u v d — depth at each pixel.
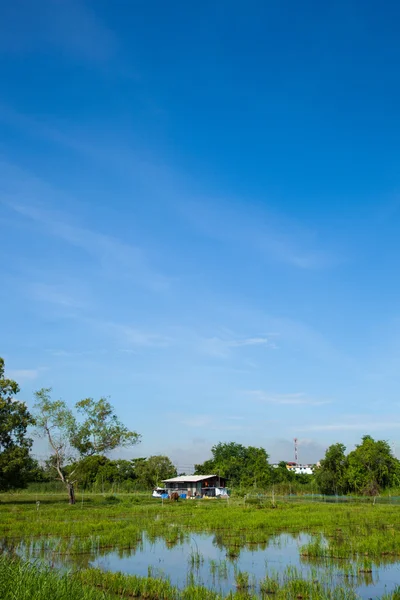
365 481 88.69
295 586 17.30
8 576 13.20
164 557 25.00
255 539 29.80
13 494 88.62
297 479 122.00
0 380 61.62
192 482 86.88
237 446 145.88
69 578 14.46
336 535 30.98
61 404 62.47
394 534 29.55
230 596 16.02
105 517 43.00
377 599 16.44
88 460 62.50
